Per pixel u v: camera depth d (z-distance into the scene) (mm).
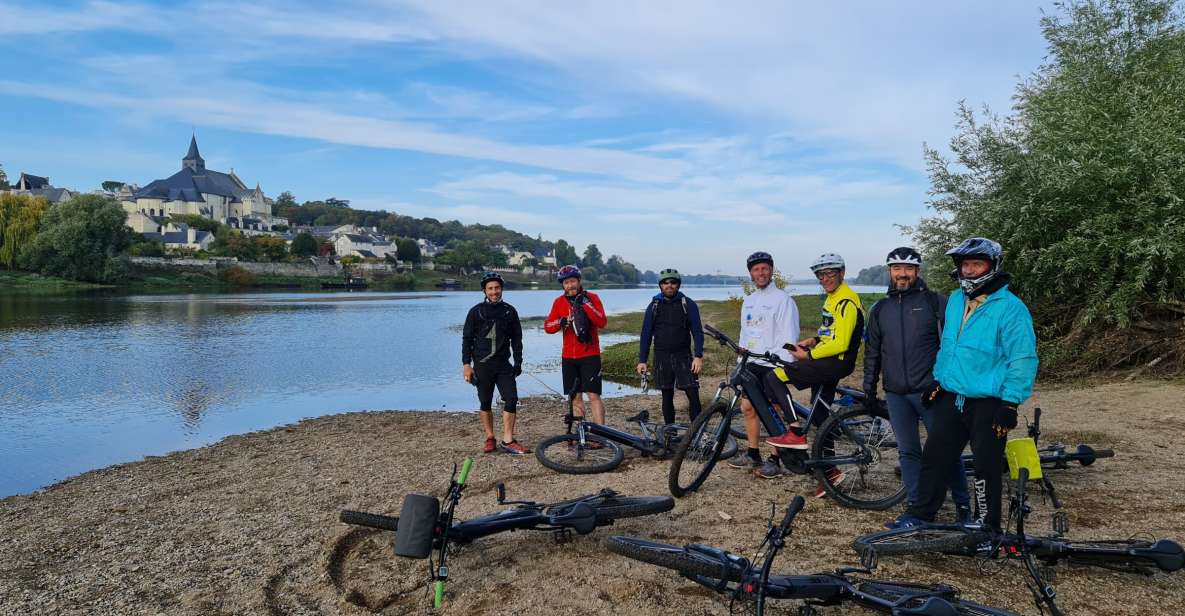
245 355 19766
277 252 129250
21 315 35438
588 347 7293
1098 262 10688
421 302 64562
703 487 5582
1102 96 11445
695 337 6875
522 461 6805
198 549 4562
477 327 7262
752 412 5945
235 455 7688
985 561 3684
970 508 4418
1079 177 10391
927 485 4020
